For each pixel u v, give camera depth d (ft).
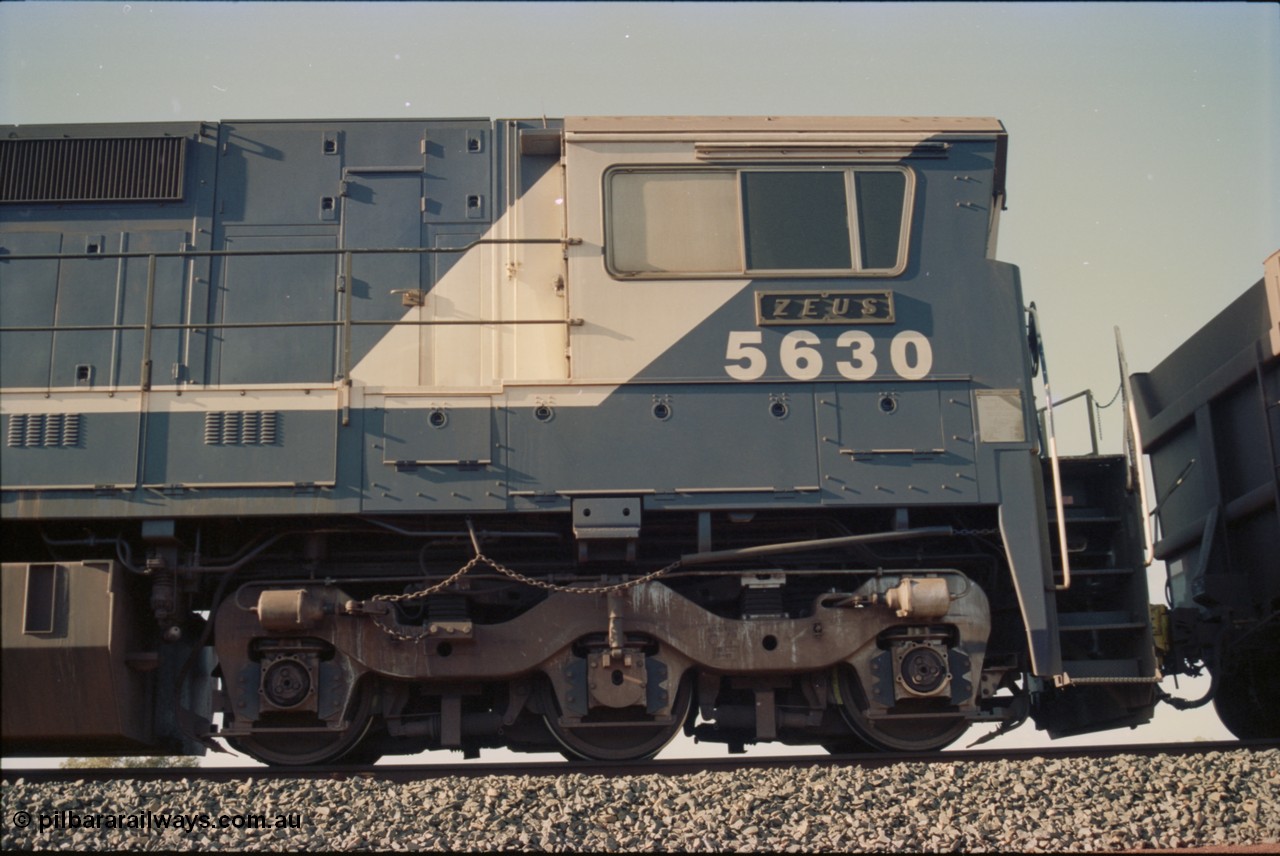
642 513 29.48
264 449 28.55
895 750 30.45
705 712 30.42
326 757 29.40
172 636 29.19
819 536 31.30
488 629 29.30
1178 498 40.96
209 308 31.58
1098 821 24.25
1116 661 29.99
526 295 31.55
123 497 28.30
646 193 30.19
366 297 31.68
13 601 27.78
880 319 29.81
